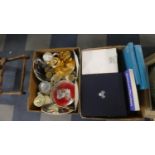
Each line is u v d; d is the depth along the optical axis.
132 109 1.25
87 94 1.36
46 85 1.51
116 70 1.38
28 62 1.90
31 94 1.48
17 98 1.86
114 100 1.31
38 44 1.93
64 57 1.55
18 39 1.96
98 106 1.33
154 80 1.36
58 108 1.47
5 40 1.98
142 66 1.28
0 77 1.61
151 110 1.27
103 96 1.33
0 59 1.64
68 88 1.50
